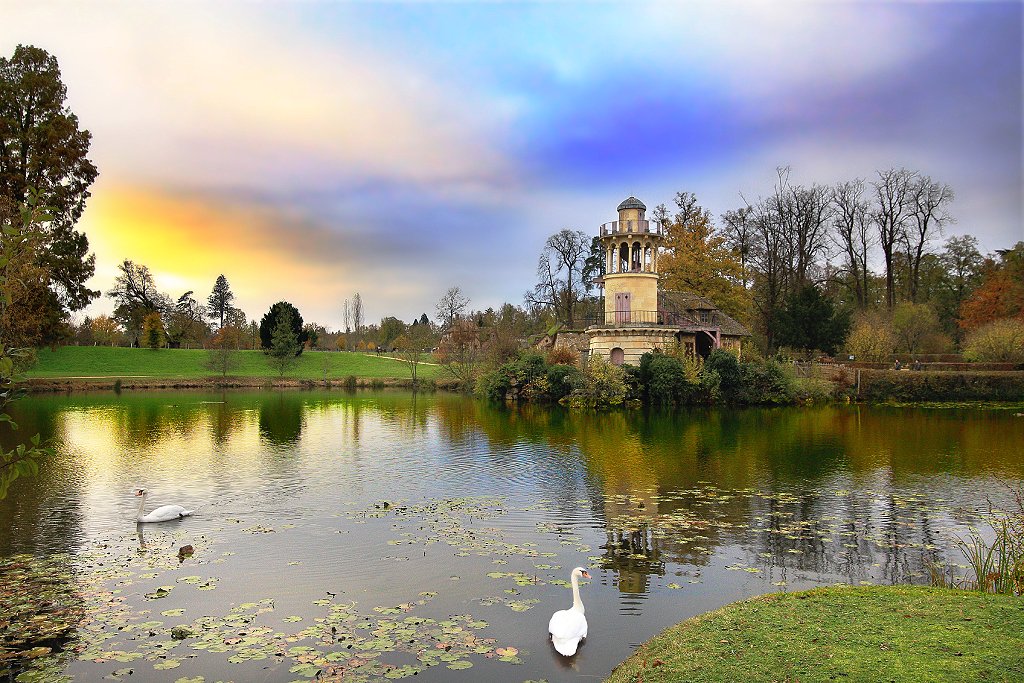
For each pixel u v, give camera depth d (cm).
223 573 1498
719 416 4744
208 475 2605
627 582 1448
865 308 7662
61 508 2081
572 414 4950
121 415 4753
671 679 921
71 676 1037
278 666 1070
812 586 1421
